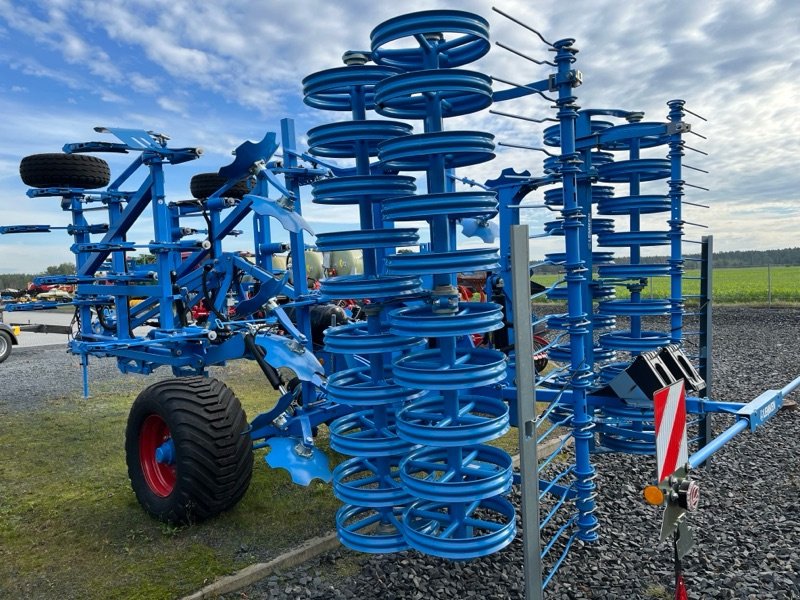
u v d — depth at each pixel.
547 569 3.60
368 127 3.10
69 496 4.93
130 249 5.32
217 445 4.11
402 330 2.93
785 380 8.29
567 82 3.47
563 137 3.59
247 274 5.68
